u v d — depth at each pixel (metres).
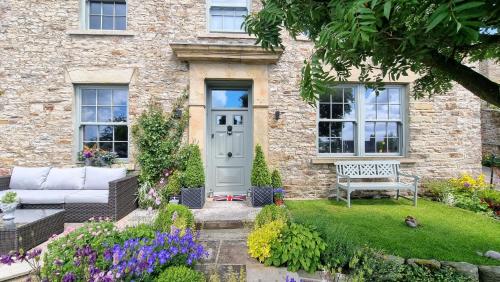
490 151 10.97
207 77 5.45
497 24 1.37
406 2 1.13
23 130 5.31
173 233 2.65
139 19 5.47
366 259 2.64
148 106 5.46
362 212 4.55
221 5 5.65
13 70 5.30
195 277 2.32
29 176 4.78
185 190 4.77
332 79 1.54
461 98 5.89
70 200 4.25
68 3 5.37
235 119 5.88
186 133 5.50
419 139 5.82
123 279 2.05
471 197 5.30
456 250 3.14
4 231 2.93
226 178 5.82
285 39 5.63
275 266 2.85
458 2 1.06
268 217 3.44
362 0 1.19
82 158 5.39
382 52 1.65
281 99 5.64
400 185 5.07
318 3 1.64
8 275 2.57
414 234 3.56
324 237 3.03
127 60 5.44
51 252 2.36
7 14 5.29
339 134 5.91
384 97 5.96
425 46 1.60
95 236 2.57
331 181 5.68
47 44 5.33
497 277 2.70
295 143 5.65
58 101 5.35
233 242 3.53
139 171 5.36
